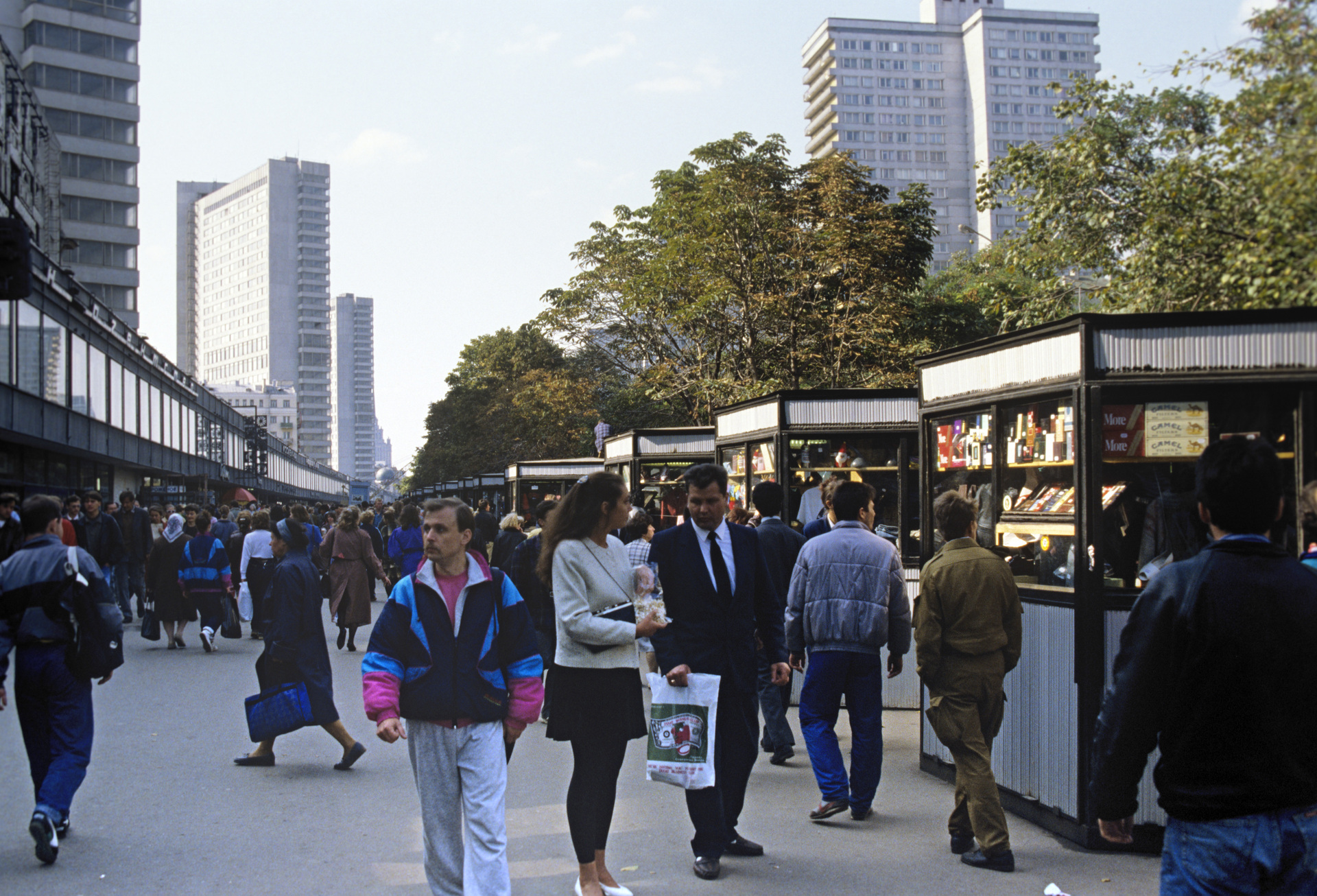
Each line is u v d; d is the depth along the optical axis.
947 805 6.11
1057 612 5.64
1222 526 2.58
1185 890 2.44
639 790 6.55
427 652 3.94
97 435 30.08
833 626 5.77
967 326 35.81
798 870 4.92
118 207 76.94
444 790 3.95
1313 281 9.59
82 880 4.82
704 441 18.56
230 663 12.27
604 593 4.50
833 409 10.34
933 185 150.25
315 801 6.22
